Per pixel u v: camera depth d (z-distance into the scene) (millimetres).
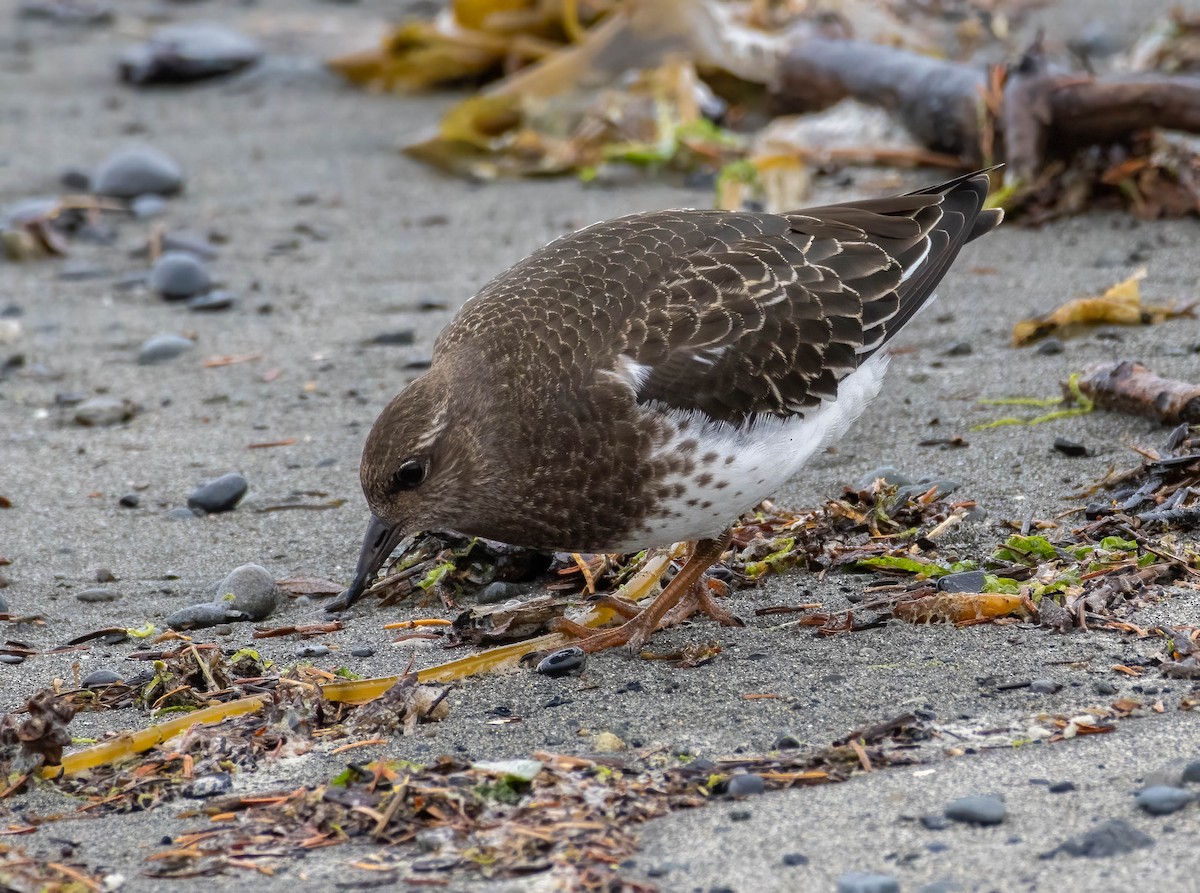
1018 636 9414
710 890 6930
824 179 18625
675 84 20484
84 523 12281
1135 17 24516
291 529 12070
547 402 9562
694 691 9094
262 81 25141
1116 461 11727
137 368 15469
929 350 14281
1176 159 17078
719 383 9625
